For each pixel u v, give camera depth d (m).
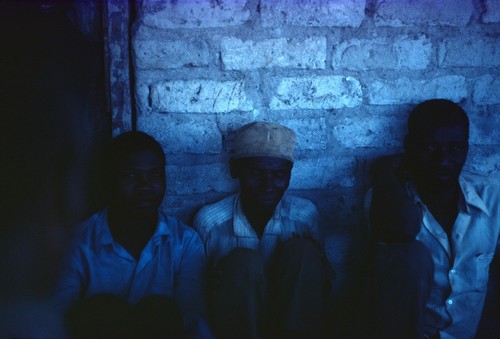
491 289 2.31
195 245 2.02
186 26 2.05
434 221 2.05
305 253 1.82
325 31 2.11
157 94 2.09
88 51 1.98
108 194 2.11
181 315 1.83
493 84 2.21
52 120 1.60
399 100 2.19
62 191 1.67
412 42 2.15
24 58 1.50
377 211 1.99
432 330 2.10
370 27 2.13
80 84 1.89
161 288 1.97
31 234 1.43
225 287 1.77
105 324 1.67
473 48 2.17
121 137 1.92
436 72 2.18
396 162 2.04
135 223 1.95
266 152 1.94
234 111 2.14
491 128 2.24
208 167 2.19
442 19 2.14
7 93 1.43
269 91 2.14
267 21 2.08
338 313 2.35
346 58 2.14
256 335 1.77
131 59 2.08
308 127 2.19
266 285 1.90
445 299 2.06
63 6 1.75
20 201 1.42
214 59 2.09
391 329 1.82
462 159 1.97
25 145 1.45
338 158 2.23
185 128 2.14
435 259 2.06
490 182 2.08
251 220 2.15
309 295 1.83
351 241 2.31
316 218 2.16
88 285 1.92
